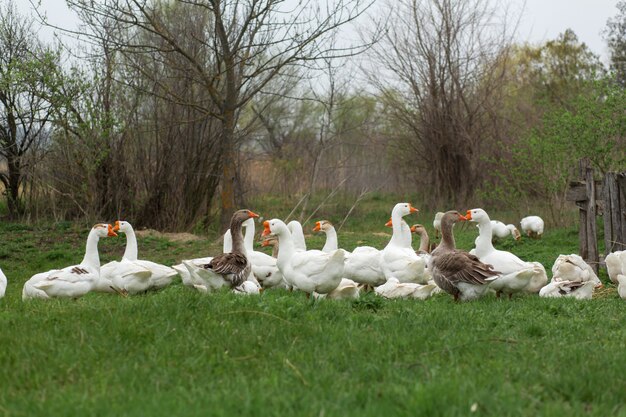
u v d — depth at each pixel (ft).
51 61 76.18
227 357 21.90
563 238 69.72
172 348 22.34
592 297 40.60
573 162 68.85
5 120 84.58
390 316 28.86
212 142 84.02
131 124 81.82
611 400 18.29
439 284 36.78
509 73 119.65
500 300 37.09
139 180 83.05
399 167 108.58
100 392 18.75
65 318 26.03
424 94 101.35
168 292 34.78
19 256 68.13
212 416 16.71
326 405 17.52
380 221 94.48
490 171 90.27
